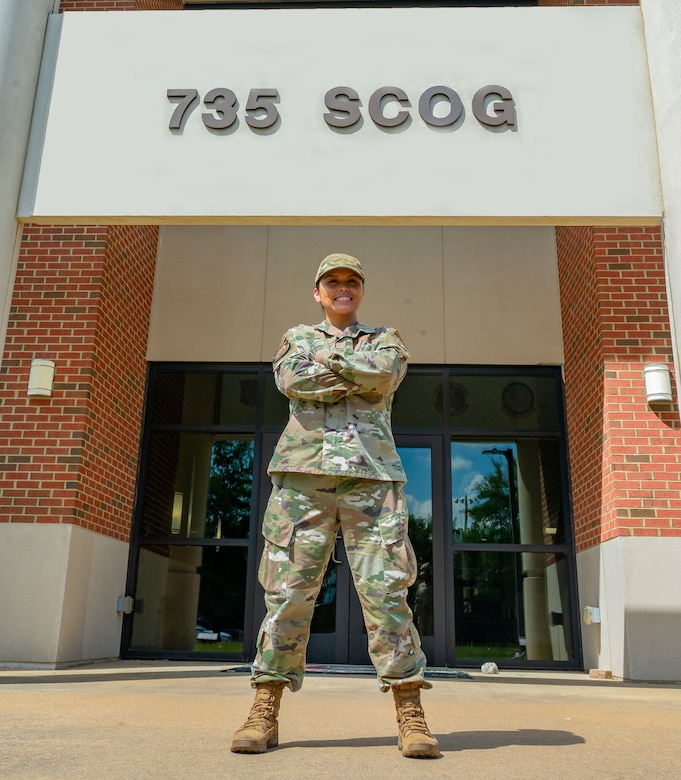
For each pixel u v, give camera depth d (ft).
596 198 12.56
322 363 7.07
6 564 17.69
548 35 13.34
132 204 12.75
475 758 6.64
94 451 19.29
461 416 22.41
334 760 6.37
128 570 21.36
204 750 6.79
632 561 17.56
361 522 6.91
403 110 13.00
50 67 13.46
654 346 19.06
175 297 23.63
